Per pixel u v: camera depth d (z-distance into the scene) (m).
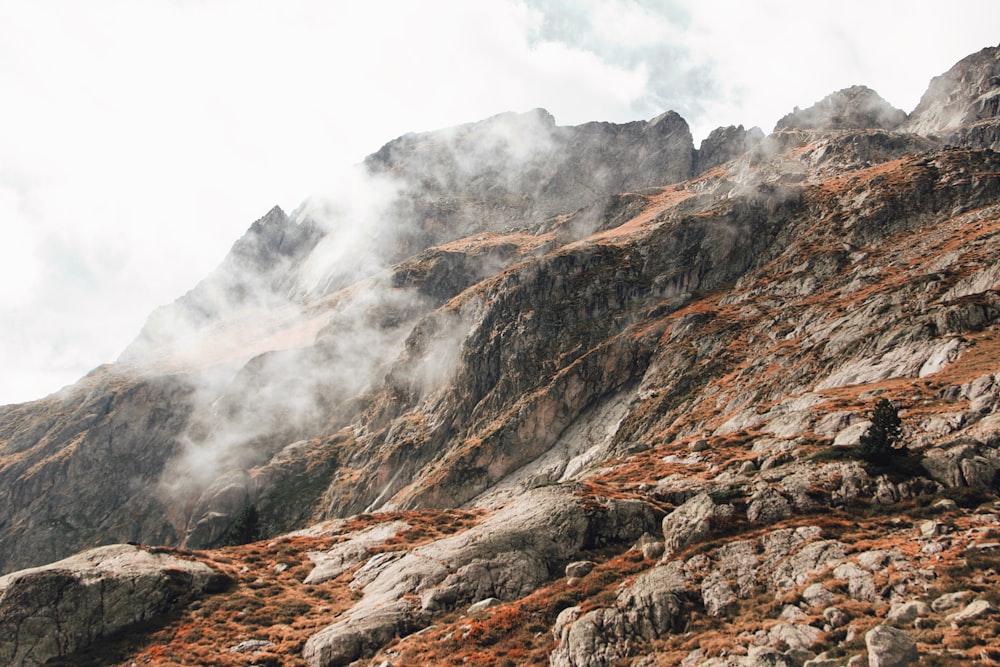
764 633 33.41
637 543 51.09
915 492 43.62
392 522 72.62
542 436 120.50
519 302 151.62
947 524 38.06
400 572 54.91
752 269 133.12
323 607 54.62
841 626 31.70
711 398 94.31
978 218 103.88
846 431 55.94
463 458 121.06
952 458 43.88
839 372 76.75
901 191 123.62
